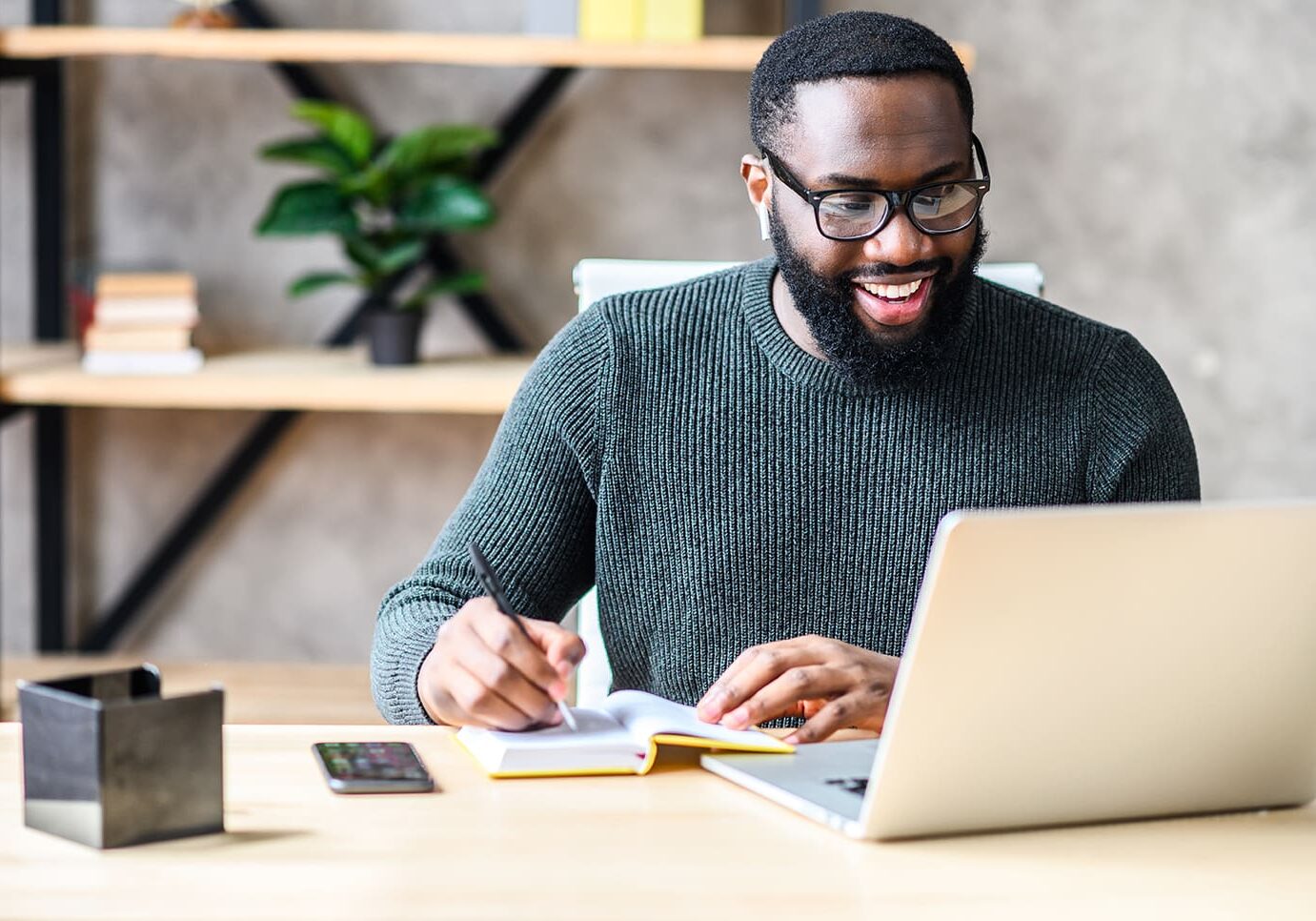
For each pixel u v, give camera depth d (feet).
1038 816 2.89
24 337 8.10
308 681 7.66
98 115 7.94
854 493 4.23
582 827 2.85
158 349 7.02
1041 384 4.27
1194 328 8.09
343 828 2.81
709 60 6.94
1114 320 8.09
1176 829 2.95
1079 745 2.82
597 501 4.31
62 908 2.42
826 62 3.88
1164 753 2.90
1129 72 7.93
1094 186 8.00
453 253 8.02
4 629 8.28
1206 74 7.93
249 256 8.02
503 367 7.35
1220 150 7.97
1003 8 7.89
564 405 4.30
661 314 4.39
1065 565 2.63
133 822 2.69
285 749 3.29
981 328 4.30
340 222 7.04
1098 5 7.89
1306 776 3.05
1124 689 2.79
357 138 7.11
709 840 2.79
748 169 4.35
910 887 2.60
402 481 8.27
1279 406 8.15
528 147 8.00
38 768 2.75
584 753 3.17
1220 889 2.64
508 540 4.22
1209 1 7.89
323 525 8.29
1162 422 4.34
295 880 2.56
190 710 2.73
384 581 8.32
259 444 8.13
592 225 8.04
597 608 4.69
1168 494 4.32
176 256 8.02
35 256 7.91
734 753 3.24
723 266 4.77
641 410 4.29
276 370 7.11
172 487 8.23
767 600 4.25
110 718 2.66
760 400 4.26
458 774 3.15
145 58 7.90
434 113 7.95
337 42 6.92
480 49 6.92
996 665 2.68
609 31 6.99
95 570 8.26
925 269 3.86
